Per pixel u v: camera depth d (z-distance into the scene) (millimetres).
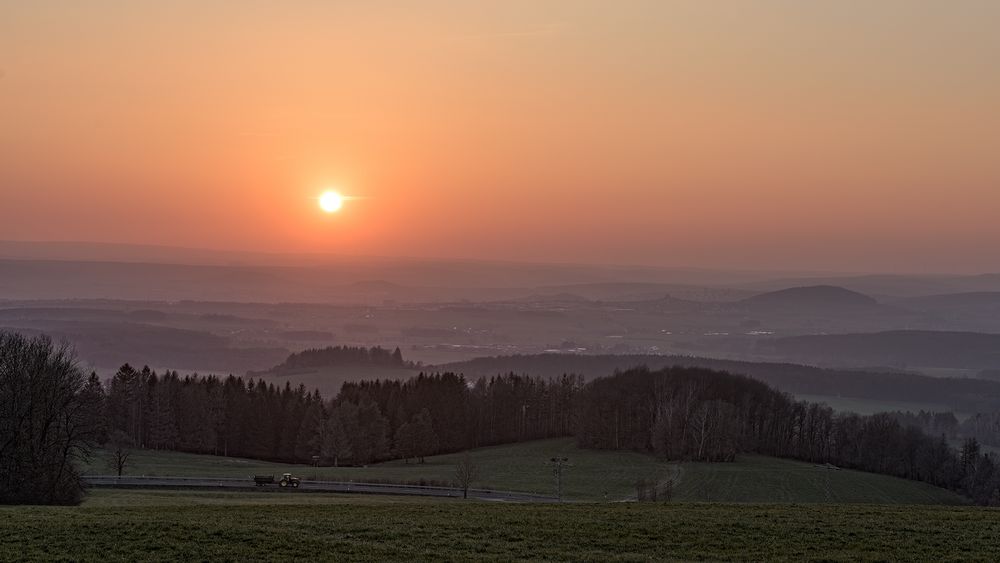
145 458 118250
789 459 133375
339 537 39156
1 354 59188
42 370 59469
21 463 57125
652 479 111375
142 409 134750
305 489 89250
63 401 60000
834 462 130625
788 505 51469
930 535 40094
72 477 60750
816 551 37406
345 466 127500
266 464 125375
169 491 81062
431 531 40594
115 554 35594
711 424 129625
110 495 73375
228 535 39000
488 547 37719
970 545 38250
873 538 39438
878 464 124312
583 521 43375
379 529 40906
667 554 36906
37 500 57125
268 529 40375
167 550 36406
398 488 93875
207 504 58125
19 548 36000
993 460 119062
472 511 47531
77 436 61969
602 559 35781
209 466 114938
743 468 121312
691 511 47344
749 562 35688
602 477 113000
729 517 44719
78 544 36906
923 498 104938
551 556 36312
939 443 124438
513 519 44000
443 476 110562
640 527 41719
